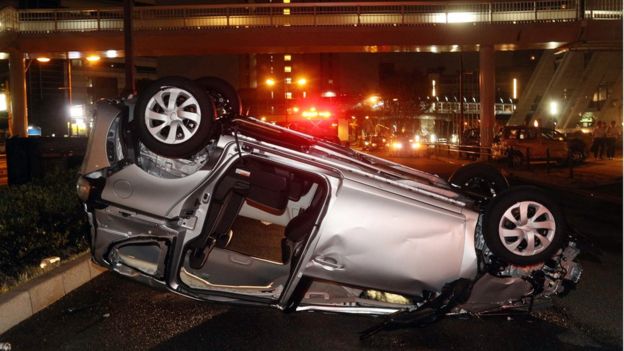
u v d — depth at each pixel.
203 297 5.65
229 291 5.82
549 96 44.88
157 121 5.47
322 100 30.27
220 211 5.98
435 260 5.47
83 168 5.73
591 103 43.91
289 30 37.03
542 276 5.76
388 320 5.55
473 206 5.89
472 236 5.55
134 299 6.96
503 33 36.44
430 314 5.47
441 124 66.38
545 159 29.11
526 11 36.41
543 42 36.56
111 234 5.64
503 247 5.45
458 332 6.00
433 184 6.88
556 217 5.51
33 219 7.95
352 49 38.22
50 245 8.09
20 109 39.97
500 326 6.19
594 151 29.98
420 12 36.84
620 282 8.04
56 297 6.94
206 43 37.59
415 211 5.47
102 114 5.77
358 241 5.38
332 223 5.38
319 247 5.38
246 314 6.46
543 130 30.02
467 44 37.06
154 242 5.63
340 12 37.00
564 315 6.58
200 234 5.57
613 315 6.59
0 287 6.51
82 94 102.44
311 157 5.53
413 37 36.78
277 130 6.46
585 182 21.45
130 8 17.12
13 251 7.45
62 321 6.21
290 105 31.39
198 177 5.50
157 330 5.98
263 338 5.80
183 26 37.59
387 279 5.48
